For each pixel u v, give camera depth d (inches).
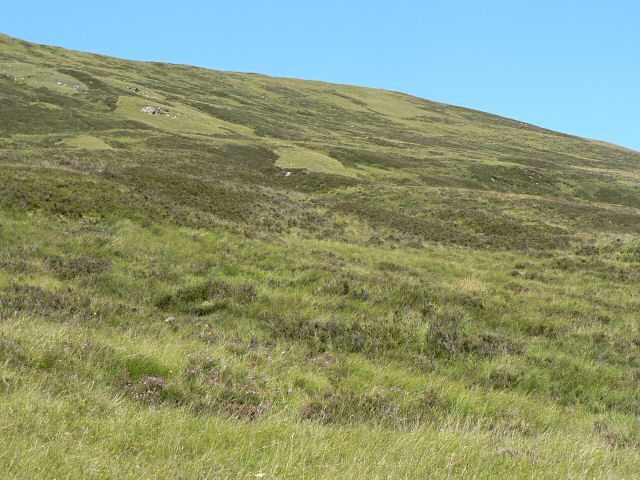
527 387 430.3
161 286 617.6
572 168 4252.0
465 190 2374.5
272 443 229.8
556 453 273.9
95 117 3553.2
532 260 1201.4
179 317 518.0
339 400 328.2
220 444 228.5
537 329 600.1
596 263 1143.0
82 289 572.4
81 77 4665.4
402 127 6545.3
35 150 2159.2
